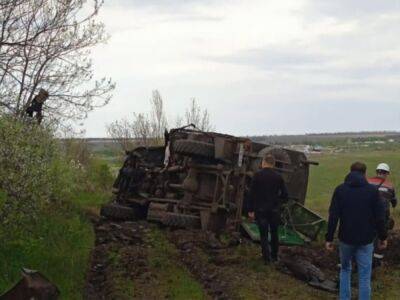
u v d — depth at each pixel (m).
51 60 14.05
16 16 13.36
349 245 9.11
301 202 14.66
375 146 93.00
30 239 9.61
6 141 8.70
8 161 8.69
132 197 15.59
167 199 14.47
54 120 14.45
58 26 13.88
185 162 14.11
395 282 11.13
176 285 9.87
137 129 27.44
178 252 11.62
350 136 131.38
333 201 9.24
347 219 9.09
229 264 11.22
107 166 22.14
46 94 13.70
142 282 9.88
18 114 12.51
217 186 13.48
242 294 9.59
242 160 13.55
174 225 13.23
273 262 11.43
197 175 13.88
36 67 13.89
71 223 12.59
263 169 11.48
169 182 14.80
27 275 7.05
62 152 14.97
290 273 10.91
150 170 15.49
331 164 53.81
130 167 15.94
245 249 12.18
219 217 13.48
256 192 11.43
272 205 11.35
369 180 11.75
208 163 13.80
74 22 14.15
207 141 13.91
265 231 11.36
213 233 12.96
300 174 14.59
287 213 13.43
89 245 11.69
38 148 9.68
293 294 9.88
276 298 9.62
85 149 23.12
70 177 13.14
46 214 12.02
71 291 8.98
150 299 9.18
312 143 93.31
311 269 10.74
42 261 9.63
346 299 9.23
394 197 11.66
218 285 9.98
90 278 10.11
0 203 8.49
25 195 8.82
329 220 9.24
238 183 13.55
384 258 12.25
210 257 11.43
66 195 14.77
